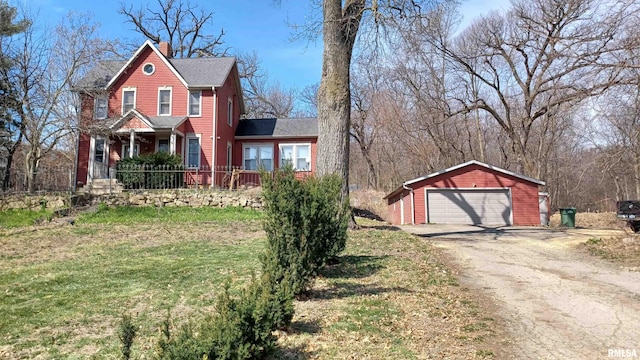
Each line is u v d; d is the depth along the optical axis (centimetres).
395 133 3447
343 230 692
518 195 1845
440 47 2606
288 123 2333
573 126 2092
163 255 810
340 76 1102
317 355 375
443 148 3275
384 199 2794
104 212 1345
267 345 327
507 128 2658
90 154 1836
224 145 2066
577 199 3186
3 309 507
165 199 1466
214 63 2161
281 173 550
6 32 1842
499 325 465
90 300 541
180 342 281
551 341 419
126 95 1989
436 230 1419
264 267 516
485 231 1400
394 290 589
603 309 527
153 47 2000
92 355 382
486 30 2561
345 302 527
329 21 1107
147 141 1905
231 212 1402
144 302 533
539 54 2203
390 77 3247
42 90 1894
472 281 671
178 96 1967
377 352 384
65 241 966
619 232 1322
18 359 376
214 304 519
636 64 932
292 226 523
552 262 836
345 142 1098
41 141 1909
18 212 1331
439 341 415
